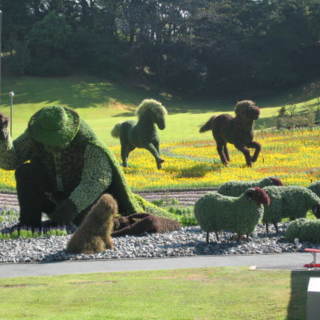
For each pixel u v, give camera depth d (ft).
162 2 590.96
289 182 176.96
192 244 90.22
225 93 593.01
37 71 586.45
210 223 89.56
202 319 48.60
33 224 104.68
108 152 106.11
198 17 589.32
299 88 558.97
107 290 60.64
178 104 559.79
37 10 627.87
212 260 79.61
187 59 587.27
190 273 69.31
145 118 212.02
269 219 98.37
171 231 104.83
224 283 61.87
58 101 523.70
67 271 74.69
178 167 214.07
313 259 77.82
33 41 591.78
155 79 608.60
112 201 87.61
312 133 271.49
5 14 599.98
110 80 593.83
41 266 78.69
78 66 607.37
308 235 89.86
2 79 570.46
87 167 104.37
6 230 104.01
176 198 164.55
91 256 84.17
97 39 599.98
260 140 262.67
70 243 86.02
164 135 312.71
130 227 100.01
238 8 593.42
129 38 651.25
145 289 60.39
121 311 51.96
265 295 55.26
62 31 589.32
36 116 101.65
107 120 421.18
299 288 57.82
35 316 51.29
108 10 606.55
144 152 253.03
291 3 562.66
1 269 76.89
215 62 584.40
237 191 109.70
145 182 190.08
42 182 104.37
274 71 565.53
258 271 68.85
